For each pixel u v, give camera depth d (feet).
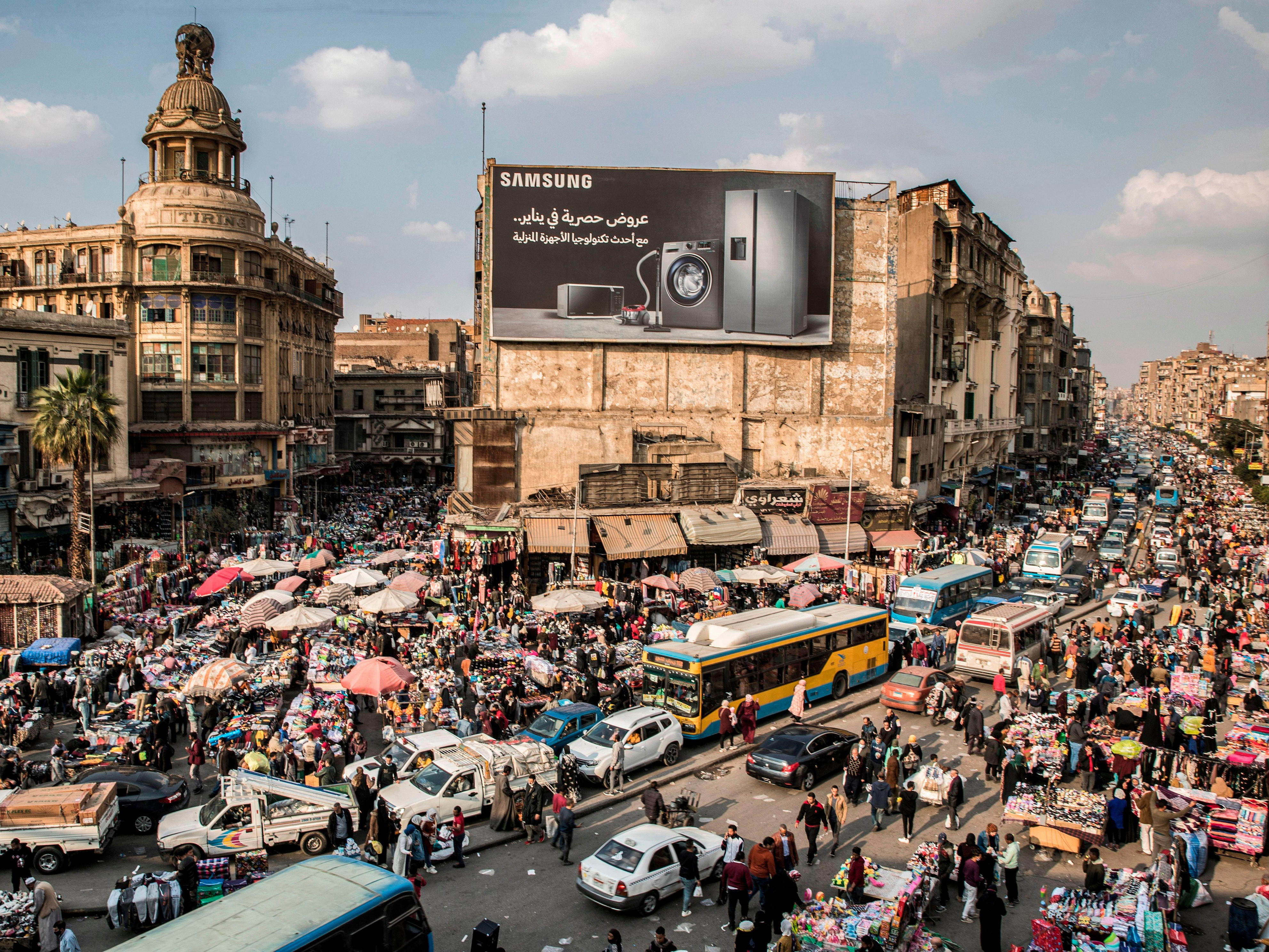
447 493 284.41
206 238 225.35
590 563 164.25
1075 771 83.66
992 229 272.31
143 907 54.80
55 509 159.02
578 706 90.22
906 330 239.71
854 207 198.59
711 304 189.37
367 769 76.74
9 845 63.21
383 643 113.19
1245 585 161.17
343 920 43.80
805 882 63.72
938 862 61.41
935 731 97.35
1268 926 53.98
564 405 189.78
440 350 433.48
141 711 92.43
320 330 296.30
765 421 195.62
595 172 185.47
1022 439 357.20
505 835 71.46
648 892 59.00
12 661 102.58
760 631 98.99
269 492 242.99
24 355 157.89
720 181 188.55
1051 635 122.93
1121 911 53.72
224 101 244.63
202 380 227.61
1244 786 74.18
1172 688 101.14
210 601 142.72
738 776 85.56
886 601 144.56
